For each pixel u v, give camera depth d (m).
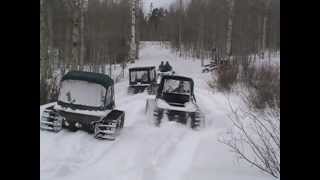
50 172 7.02
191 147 9.41
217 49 41.06
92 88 10.06
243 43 36.81
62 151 8.32
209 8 51.97
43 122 9.70
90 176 7.05
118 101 16.17
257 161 7.76
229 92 18.94
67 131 9.84
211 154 8.47
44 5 15.14
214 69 27.41
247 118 12.05
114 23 44.41
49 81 15.27
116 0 47.41
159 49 61.66
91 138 9.48
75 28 18.91
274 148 8.08
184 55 50.09
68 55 26.44
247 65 20.59
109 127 9.52
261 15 43.50
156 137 10.20
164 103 12.43
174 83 13.39
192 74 29.84
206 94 18.86
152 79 20.11
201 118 12.16
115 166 7.73
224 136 10.12
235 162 7.74
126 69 30.75
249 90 16.11
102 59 30.27
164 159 8.36
